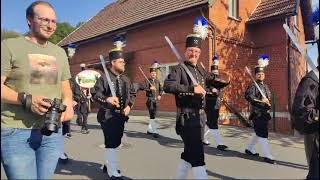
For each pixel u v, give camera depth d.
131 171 6.70
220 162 8.19
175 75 5.34
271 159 8.24
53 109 3.67
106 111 6.45
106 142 6.49
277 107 17.27
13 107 3.65
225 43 17.33
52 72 3.82
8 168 3.62
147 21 19.03
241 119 16.20
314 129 4.99
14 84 3.68
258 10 18.48
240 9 18.03
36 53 3.77
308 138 5.10
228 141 10.92
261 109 8.48
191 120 5.29
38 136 3.73
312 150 5.06
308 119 4.92
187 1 17.94
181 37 17.73
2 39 3.67
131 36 20.50
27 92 3.69
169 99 18.08
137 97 19.91
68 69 4.07
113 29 21.39
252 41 18.42
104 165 7.16
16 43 3.70
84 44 24.55
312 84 4.97
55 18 3.83
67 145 9.98
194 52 5.46
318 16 6.11
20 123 3.66
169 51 18.27
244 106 17.75
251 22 18.03
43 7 3.76
